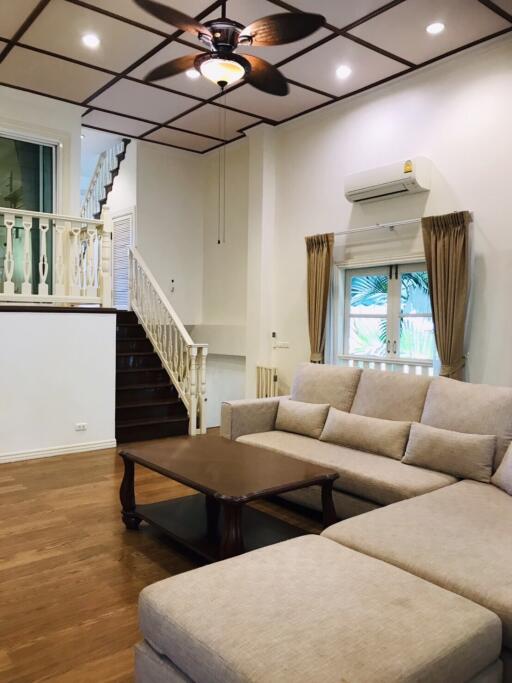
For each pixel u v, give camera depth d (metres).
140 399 6.26
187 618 1.61
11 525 3.45
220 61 3.40
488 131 4.46
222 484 2.75
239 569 1.90
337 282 5.80
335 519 3.04
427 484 3.02
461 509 2.56
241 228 7.20
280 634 1.50
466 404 3.30
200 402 6.16
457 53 4.58
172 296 7.63
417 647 1.47
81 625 2.36
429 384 3.65
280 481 2.81
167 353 6.58
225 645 1.47
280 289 6.43
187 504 3.53
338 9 3.94
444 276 4.58
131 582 2.74
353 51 4.57
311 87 5.29
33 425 5.02
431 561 2.02
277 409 4.48
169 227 7.59
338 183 5.73
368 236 5.43
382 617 1.59
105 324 5.41
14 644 2.22
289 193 6.30
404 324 5.30
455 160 4.69
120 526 3.45
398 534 2.26
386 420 3.71
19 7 4.02
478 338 4.52
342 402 4.14
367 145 5.43
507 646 1.73
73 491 4.12
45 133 5.93
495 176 4.42
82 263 5.80
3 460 4.84
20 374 4.93
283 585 1.78
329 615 1.60
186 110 6.02
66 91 5.59
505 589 1.81
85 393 5.31
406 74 4.99
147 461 3.21
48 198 6.20
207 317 7.81
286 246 6.35
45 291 5.30
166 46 4.60
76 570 2.86
